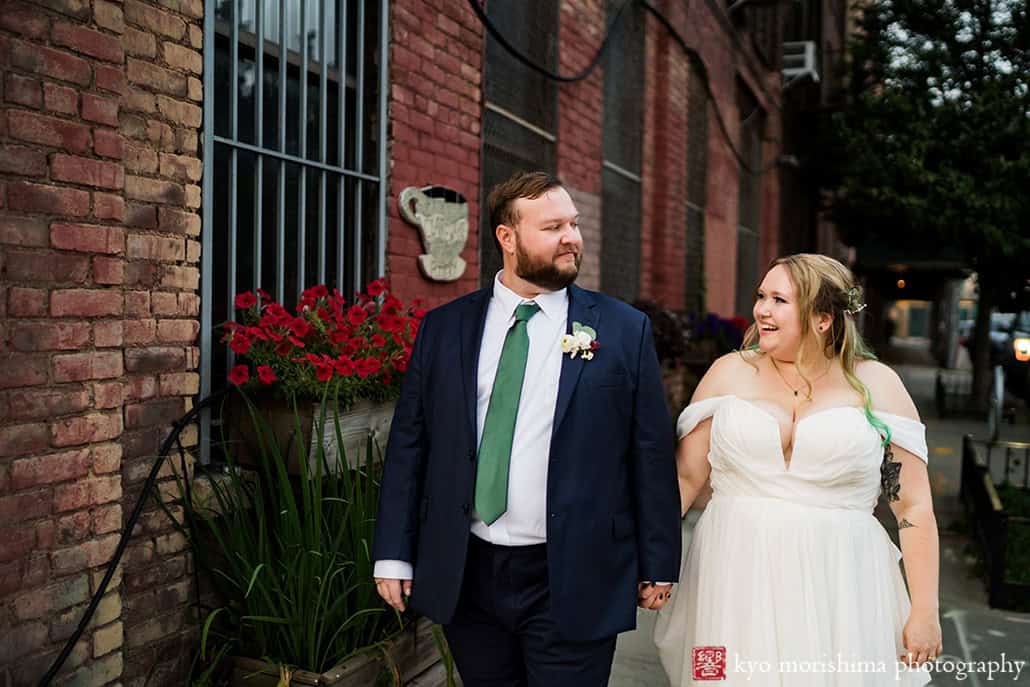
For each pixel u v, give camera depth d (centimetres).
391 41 438
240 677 304
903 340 5212
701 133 1068
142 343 293
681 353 791
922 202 1140
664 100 902
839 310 238
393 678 310
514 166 600
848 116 1268
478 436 232
